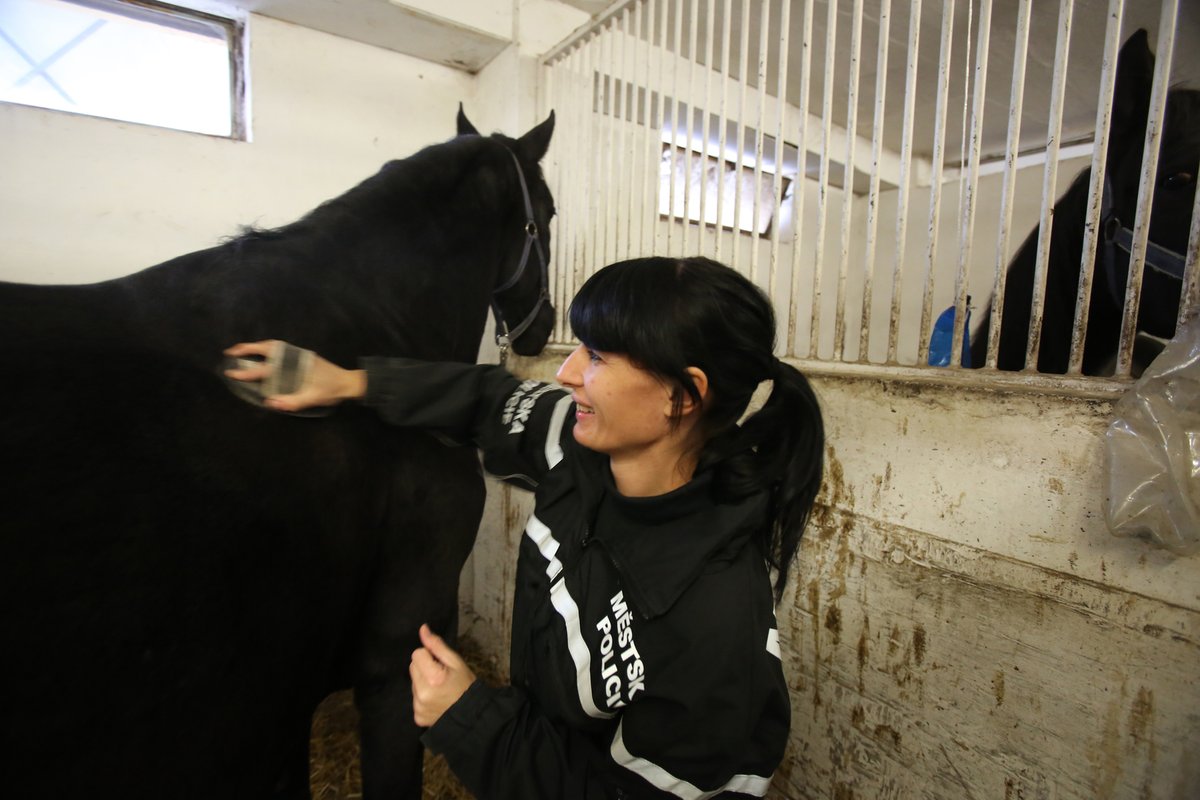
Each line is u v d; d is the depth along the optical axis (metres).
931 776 0.98
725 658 0.48
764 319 0.52
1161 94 0.74
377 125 1.90
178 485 0.59
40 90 1.45
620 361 0.50
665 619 0.50
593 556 0.57
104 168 1.47
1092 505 0.78
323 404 0.72
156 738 0.58
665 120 2.17
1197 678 0.70
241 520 0.64
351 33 1.79
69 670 0.52
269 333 0.77
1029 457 0.84
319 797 1.42
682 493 0.53
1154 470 0.68
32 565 0.50
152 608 0.56
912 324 3.14
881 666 1.05
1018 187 2.79
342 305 0.88
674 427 0.53
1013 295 1.25
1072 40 1.75
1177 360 0.67
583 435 0.54
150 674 0.56
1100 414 0.77
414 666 0.60
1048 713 0.84
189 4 1.59
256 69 1.67
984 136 2.63
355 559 0.81
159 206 1.55
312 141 1.78
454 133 2.06
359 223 0.96
